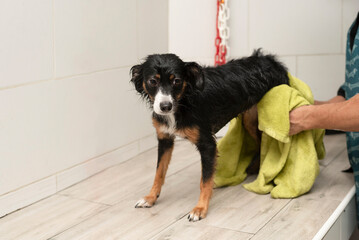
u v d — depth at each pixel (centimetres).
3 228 235
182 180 293
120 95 325
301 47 384
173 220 238
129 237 221
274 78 273
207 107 245
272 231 223
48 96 270
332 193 267
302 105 258
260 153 292
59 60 274
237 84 259
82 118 295
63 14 274
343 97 324
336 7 378
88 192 279
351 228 269
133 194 274
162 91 222
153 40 351
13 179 253
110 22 309
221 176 282
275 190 263
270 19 374
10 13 242
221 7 349
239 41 375
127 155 337
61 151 282
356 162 265
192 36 365
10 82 246
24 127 256
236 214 243
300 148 266
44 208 258
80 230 230
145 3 338
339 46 386
